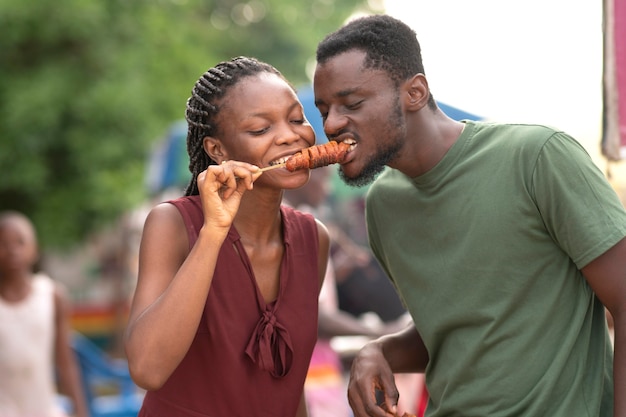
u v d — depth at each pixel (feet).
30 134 58.29
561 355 12.62
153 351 11.91
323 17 75.20
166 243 12.96
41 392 27.30
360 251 28.96
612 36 13.97
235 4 74.90
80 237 62.39
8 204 62.34
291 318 13.43
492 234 12.78
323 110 13.26
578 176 12.33
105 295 67.15
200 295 11.96
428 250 13.53
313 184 26.35
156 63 61.05
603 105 14.07
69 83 59.16
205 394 13.07
